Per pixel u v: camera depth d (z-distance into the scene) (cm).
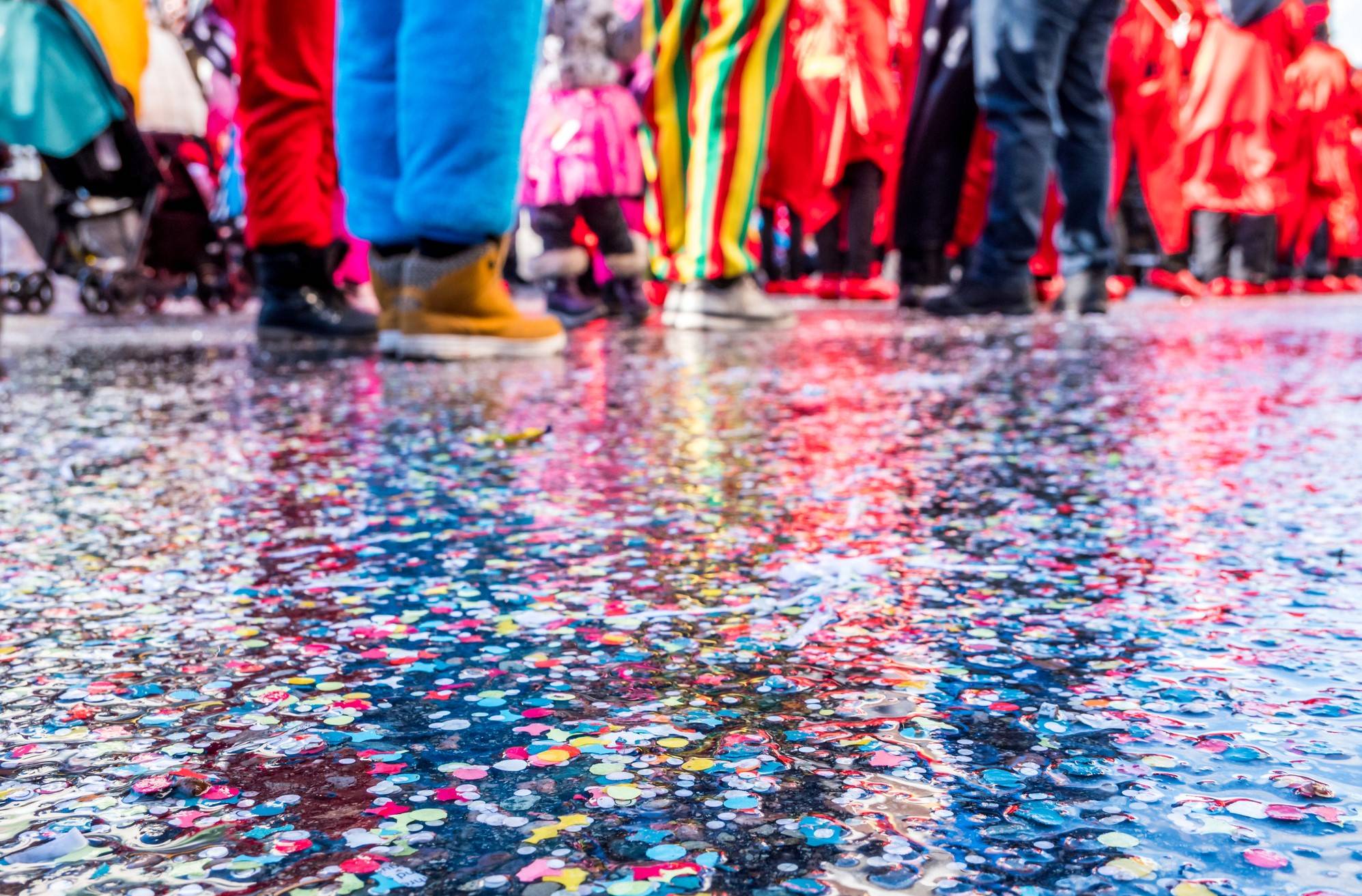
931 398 235
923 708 76
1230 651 87
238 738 72
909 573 110
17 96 338
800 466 165
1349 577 107
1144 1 705
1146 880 53
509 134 299
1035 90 488
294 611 100
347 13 304
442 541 124
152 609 101
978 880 54
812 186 719
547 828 59
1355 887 53
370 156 311
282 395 253
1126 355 322
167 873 55
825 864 55
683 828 59
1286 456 167
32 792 64
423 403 235
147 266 696
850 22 689
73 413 228
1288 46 852
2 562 118
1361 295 911
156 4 633
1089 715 74
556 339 339
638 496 146
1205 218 856
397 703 78
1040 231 515
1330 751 68
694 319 449
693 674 83
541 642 91
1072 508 137
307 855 57
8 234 647
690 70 444
